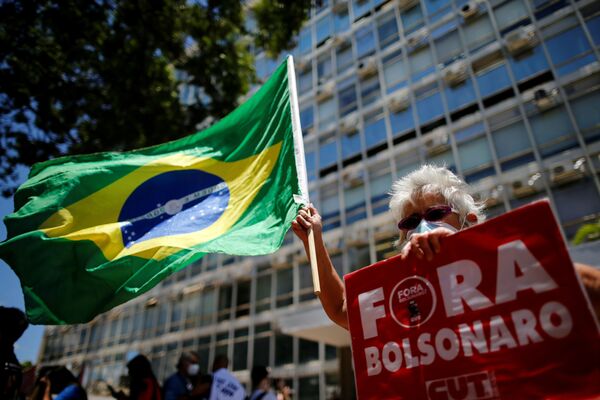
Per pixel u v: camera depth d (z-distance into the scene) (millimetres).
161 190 3471
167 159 3676
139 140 8555
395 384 1450
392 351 1500
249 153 3498
